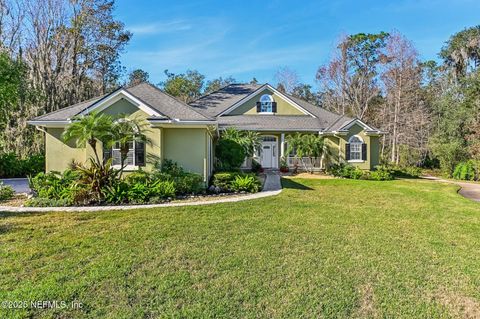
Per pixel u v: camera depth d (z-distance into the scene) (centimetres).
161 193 1266
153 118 1412
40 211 1032
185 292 497
